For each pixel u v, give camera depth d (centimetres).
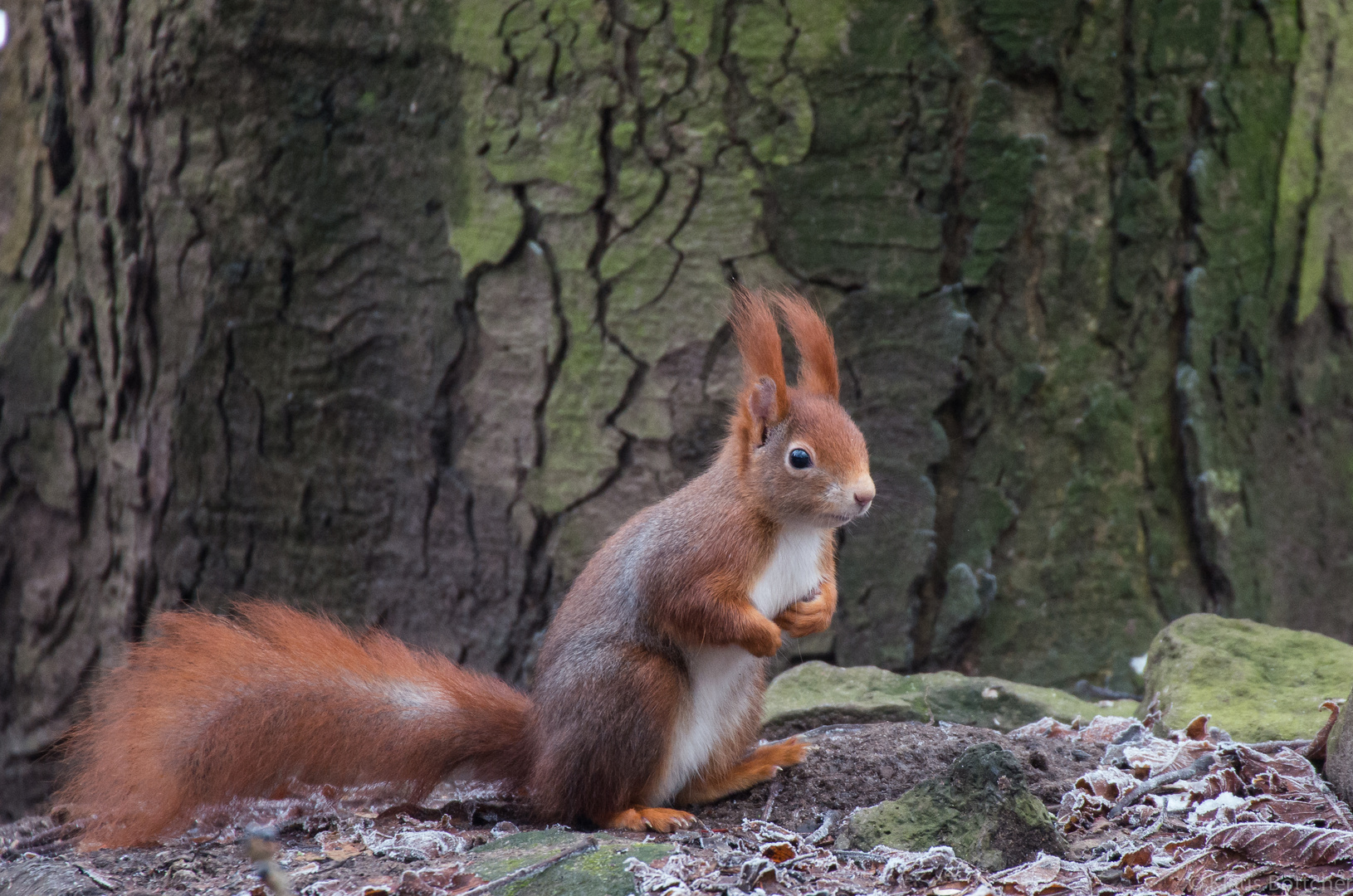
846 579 1026
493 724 720
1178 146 1027
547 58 1001
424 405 1052
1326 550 1101
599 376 1021
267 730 699
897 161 1000
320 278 1059
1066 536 1032
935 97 995
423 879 578
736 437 712
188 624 727
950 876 566
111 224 1123
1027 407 1026
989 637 1026
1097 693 1008
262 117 1055
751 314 734
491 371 1040
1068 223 1020
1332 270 1085
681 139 998
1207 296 1039
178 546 1098
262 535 1083
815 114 995
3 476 1209
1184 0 1011
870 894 560
